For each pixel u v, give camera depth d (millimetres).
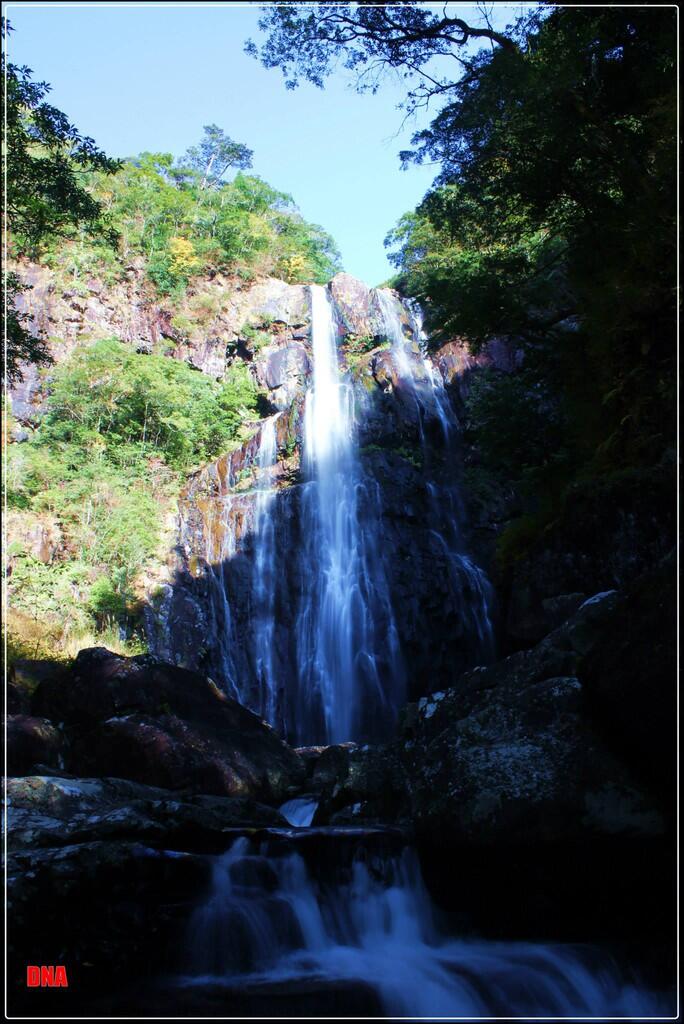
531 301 17031
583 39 13977
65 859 5734
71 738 10430
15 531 24641
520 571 12820
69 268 35656
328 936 6344
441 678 24719
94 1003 5270
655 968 5770
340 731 23969
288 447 30844
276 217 54344
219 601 25656
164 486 29766
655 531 11352
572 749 6285
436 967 5836
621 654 6109
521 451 18312
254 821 7891
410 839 6836
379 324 34062
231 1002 5273
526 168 16016
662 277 12609
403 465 28031
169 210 41469
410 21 15617
